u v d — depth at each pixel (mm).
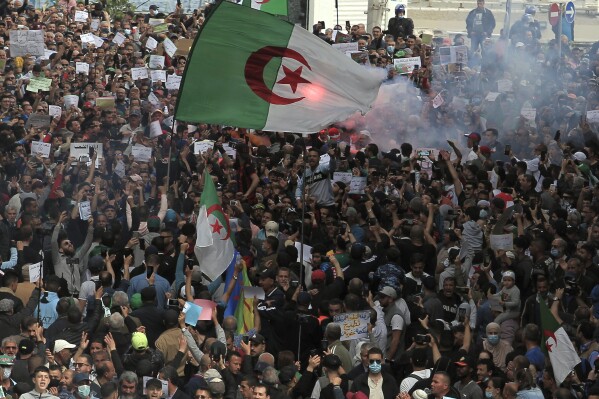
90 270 41531
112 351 34750
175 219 46375
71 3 83375
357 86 39562
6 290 39125
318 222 48438
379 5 94250
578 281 42031
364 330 35875
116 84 66125
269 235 44781
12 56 69000
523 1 93938
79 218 47188
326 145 56719
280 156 56281
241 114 39531
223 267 39438
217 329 36406
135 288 39812
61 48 70562
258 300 39375
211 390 32500
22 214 47000
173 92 67062
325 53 39344
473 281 41531
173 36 76062
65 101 62719
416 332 36719
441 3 97875
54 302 39125
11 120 60844
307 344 38312
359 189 49812
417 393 32125
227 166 54000
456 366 34500
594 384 33406
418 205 47156
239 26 39156
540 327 38250
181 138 59094
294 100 39562
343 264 42781
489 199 49656
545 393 35875
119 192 51250
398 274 40594
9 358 33656
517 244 43594
